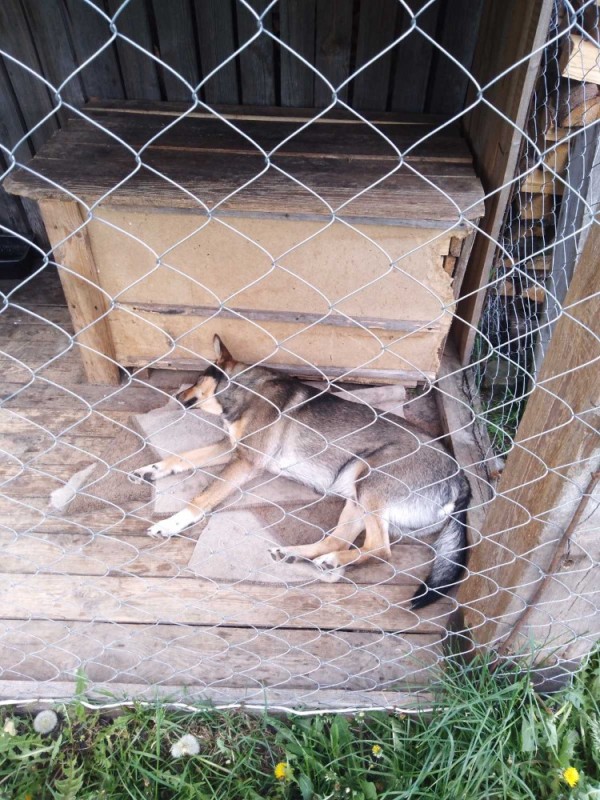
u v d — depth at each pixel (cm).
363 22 183
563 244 164
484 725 105
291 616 125
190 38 189
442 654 120
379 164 161
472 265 176
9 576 129
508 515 102
